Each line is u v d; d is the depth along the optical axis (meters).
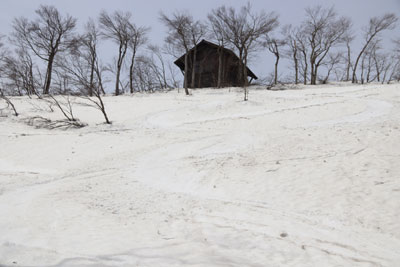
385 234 6.04
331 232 6.18
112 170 12.66
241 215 7.22
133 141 18.17
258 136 15.99
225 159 12.52
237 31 45.81
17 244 5.08
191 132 19.56
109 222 6.53
